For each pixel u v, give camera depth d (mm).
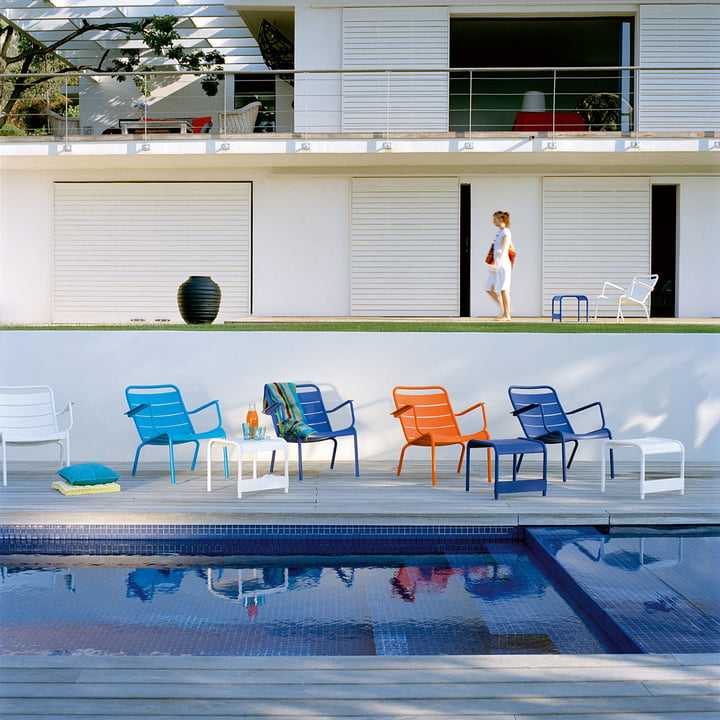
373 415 8000
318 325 10438
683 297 13992
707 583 4273
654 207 14375
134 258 14445
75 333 7957
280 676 3115
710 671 3154
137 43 15852
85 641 3734
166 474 7254
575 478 7086
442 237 14094
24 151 12953
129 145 12852
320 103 13961
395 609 4211
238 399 7973
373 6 13703
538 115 13891
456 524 5574
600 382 7973
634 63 13852
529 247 14039
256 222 14266
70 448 7965
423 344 7980
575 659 3283
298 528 5559
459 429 7434
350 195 14164
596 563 4664
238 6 13672
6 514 5523
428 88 13750
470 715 2787
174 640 3750
